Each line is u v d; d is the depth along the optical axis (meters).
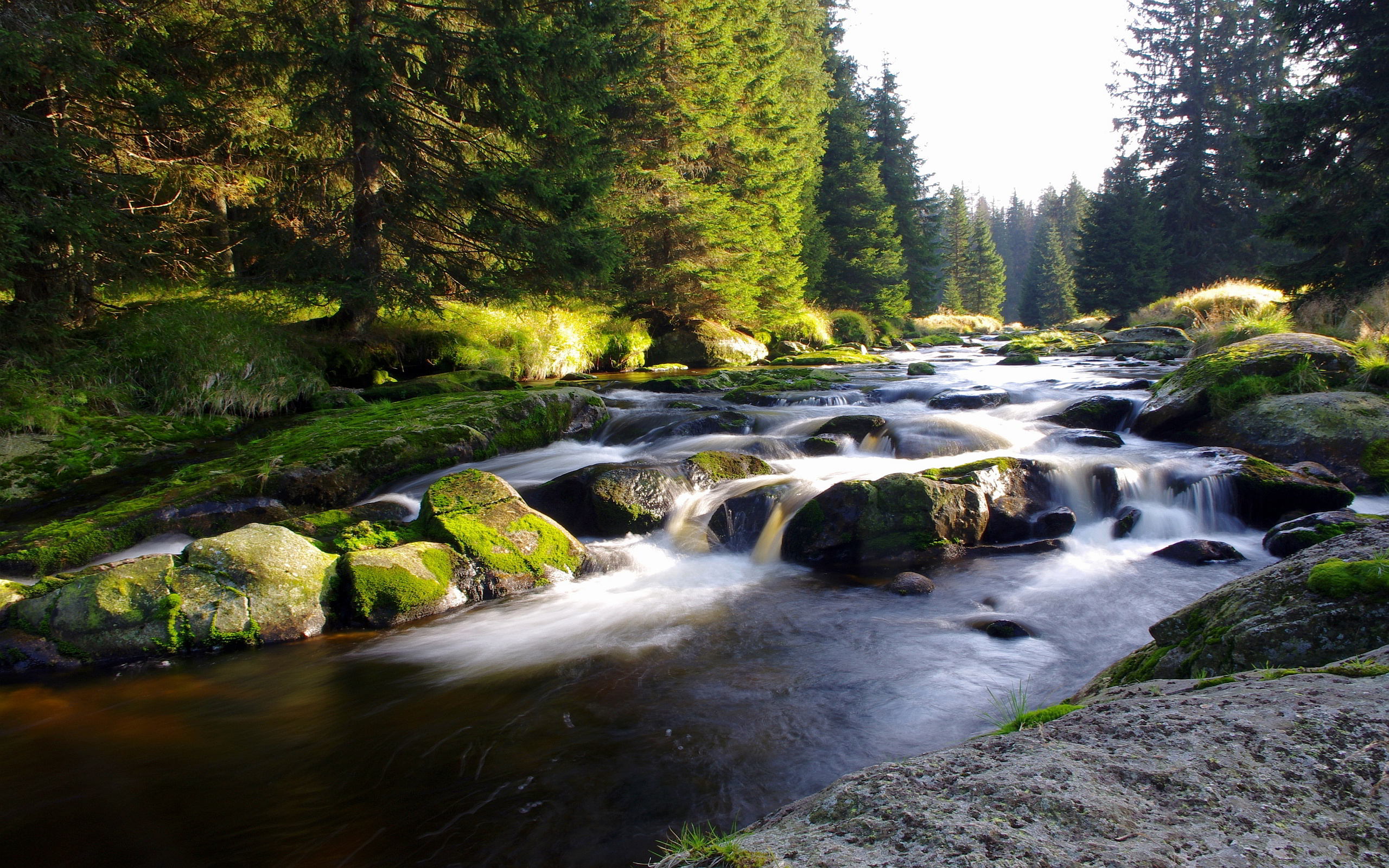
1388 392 8.92
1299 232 15.76
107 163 12.57
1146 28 44.19
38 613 4.93
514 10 13.09
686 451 9.23
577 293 14.76
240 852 2.97
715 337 22.52
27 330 9.60
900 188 46.09
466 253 14.12
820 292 35.91
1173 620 3.39
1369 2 16.02
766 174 24.39
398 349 14.65
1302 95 16.83
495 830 3.03
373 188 13.32
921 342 32.88
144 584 5.09
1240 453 8.09
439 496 6.47
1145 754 1.67
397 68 12.68
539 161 13.94
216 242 15.62
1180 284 41.75
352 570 5.50
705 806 3.14
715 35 20.77
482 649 4.97
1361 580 2.84
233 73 12.91
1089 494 7.47
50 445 8.49
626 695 4.22
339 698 4.32
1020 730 1.98
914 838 1.41
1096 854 1.32
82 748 3.84
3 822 3.21
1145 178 43.50
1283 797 1.47
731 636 5.04
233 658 4.93
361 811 3.21
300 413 11.21
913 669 4.42
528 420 9.74
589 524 7.04
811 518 6.70
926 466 8.38
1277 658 2.76
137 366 10.44
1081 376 16.34
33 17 9.68
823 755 3.52
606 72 14.20
